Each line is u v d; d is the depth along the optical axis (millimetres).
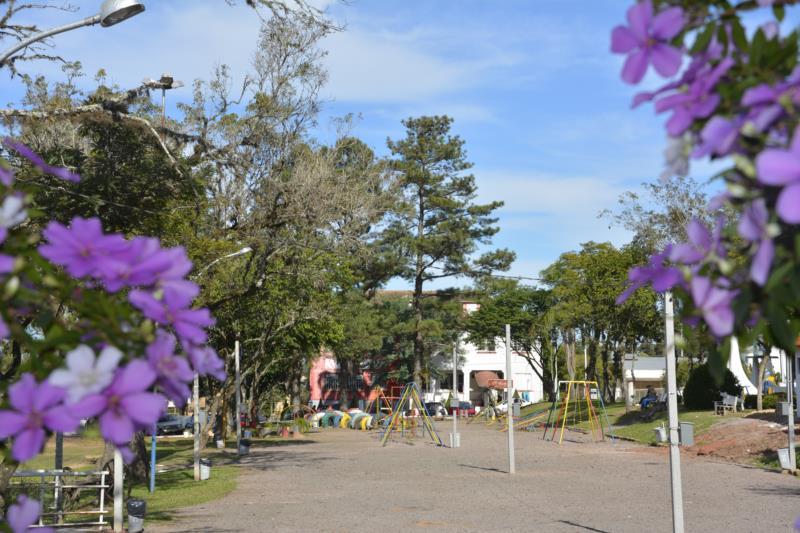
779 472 20953
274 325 31078
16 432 1275
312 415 56188
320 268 26078
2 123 12039
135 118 12523
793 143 1048
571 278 44625
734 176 1254
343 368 66250
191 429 51281
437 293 61062
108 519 13289
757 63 1344
